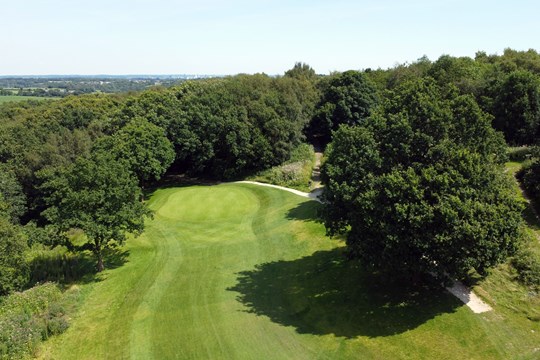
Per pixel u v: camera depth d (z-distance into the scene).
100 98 101.56
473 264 19.69
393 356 19.75
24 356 21.30
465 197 20.72
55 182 31.97
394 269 23.52
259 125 62.31
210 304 26.41
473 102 23.91
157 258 34.62
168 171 69.94
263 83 77.12
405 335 21.00
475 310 21.98
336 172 24.94
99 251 32.16
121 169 33.72
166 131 63.50
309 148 70.94
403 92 25.98
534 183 33.06
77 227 30.94
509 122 49.84
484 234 19.36
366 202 21.75
